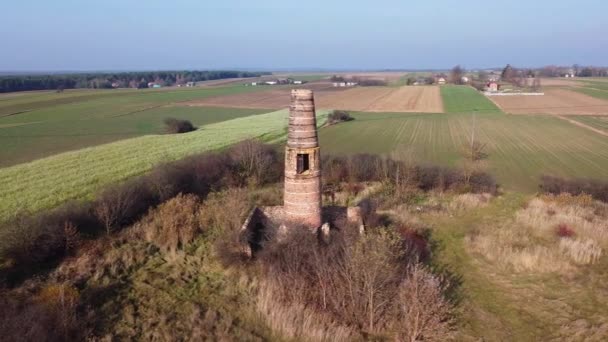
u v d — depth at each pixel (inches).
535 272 874.1
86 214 1003.3
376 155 1755.7
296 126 787.4
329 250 755.4
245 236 873.5
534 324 702.5
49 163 1680.6
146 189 1217.4
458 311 730.8
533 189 1535.4
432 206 1305.4
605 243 1007.6
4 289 730.8
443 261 936.9
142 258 892.6
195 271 850.8
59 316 634.8
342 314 682.8
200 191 1408.7
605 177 1636.3
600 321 700.0
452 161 1910.7
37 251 840.3
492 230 1104.8
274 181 1636.3
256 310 708.0
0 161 1763.0
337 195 1408.7
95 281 781.9
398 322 669.3
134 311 703.7
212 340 633.6
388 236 813.2
